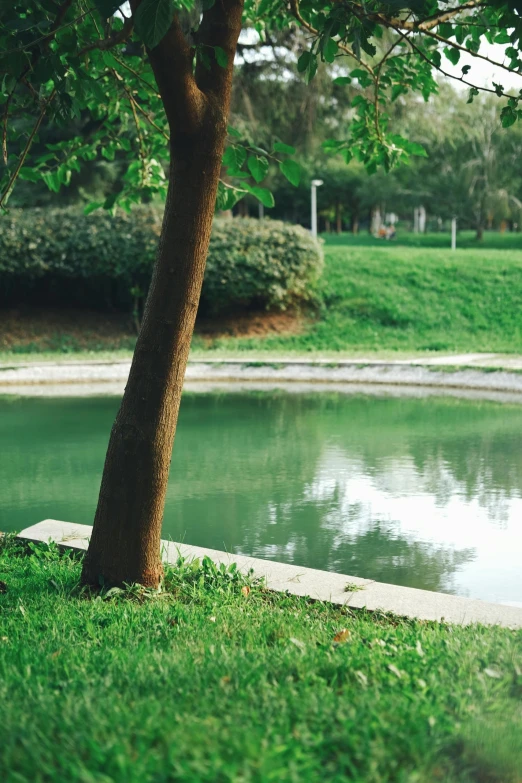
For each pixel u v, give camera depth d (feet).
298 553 24.26
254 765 8.14
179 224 17.39
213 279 80.33
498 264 90.43
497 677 11.57
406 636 14.55
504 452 39.40
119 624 15.48
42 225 80.89
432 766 8.63
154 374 17.84
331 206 256.11
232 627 15.53
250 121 85.46
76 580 18.84
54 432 44.39
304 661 12.34
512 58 19.39
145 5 12.45
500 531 26.55
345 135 90.27
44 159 23.81
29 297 85.15
